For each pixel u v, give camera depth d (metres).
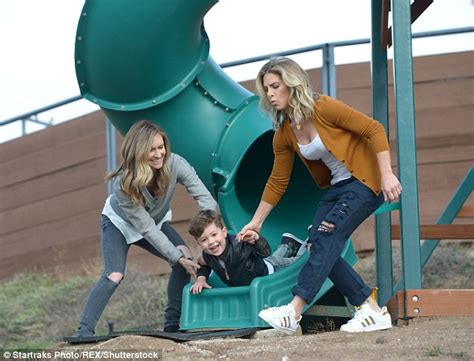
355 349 7.54
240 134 11.71
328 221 8.80
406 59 9.56
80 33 11.28
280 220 12.25
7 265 20.97
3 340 16.30
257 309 9.53
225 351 8.00
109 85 11.52
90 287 18.27
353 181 8.98
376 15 12.04
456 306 9.18
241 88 12.48
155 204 10.23
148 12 10.91
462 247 17.17
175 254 10.18
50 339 16.08
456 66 17.47
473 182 13.66
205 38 11.88
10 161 21.12
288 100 8.73
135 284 17.80
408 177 9.45
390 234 11.86
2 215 21.16
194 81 11.76
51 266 20.16
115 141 19.42
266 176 12.78
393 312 9.69
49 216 20.38
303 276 8.81
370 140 8.73
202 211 10.01
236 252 9.93
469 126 17.28
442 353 7.19
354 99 17.56
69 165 20.16
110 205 10.40
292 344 8.11
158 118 11.68
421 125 17.44
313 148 8.91
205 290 9.95
